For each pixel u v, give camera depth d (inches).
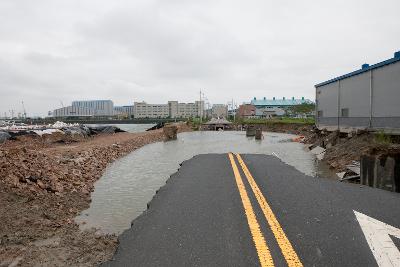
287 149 1683.1
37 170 566.9
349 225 261.7
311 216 285.0
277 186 406.9
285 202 331.3
